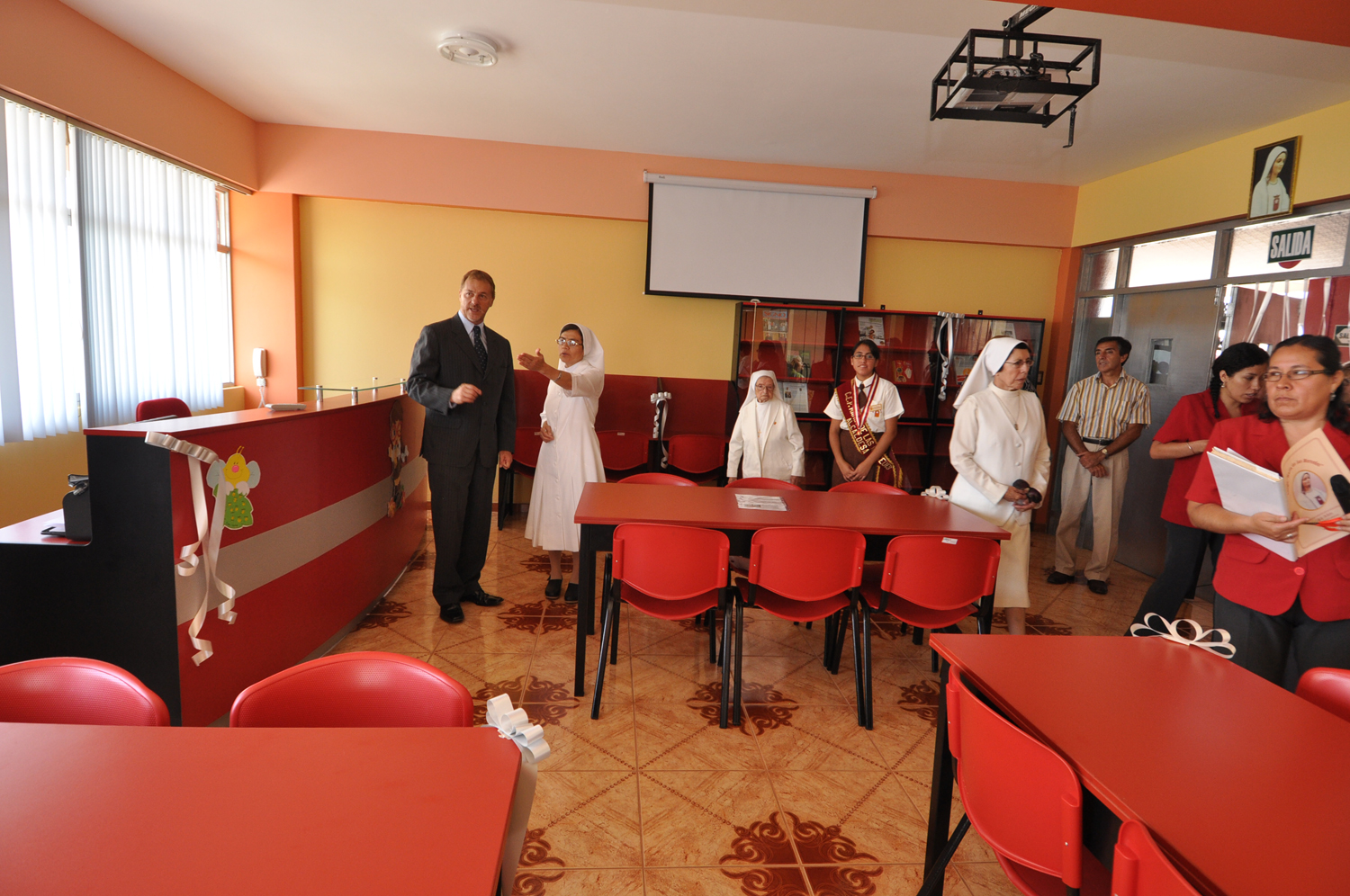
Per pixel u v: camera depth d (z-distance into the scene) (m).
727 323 6.00
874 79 3.97
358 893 0.84
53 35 3.29
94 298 3.85
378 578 3.72
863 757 2.55
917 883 1.92
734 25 3.44
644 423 5.96
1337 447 1.93
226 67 4.16
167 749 1.12
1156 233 5.28
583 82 4.21
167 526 2.10
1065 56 3.49
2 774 1.03
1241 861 0.99
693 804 2.22
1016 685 1.50
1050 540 6.11
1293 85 3.76
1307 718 1.40
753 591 2.71
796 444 4.34
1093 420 4.70
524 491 6.07
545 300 5.79
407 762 1.11
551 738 2.59
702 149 5.45
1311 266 4.18
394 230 5.57
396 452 3.98
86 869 0.85
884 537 2.91
